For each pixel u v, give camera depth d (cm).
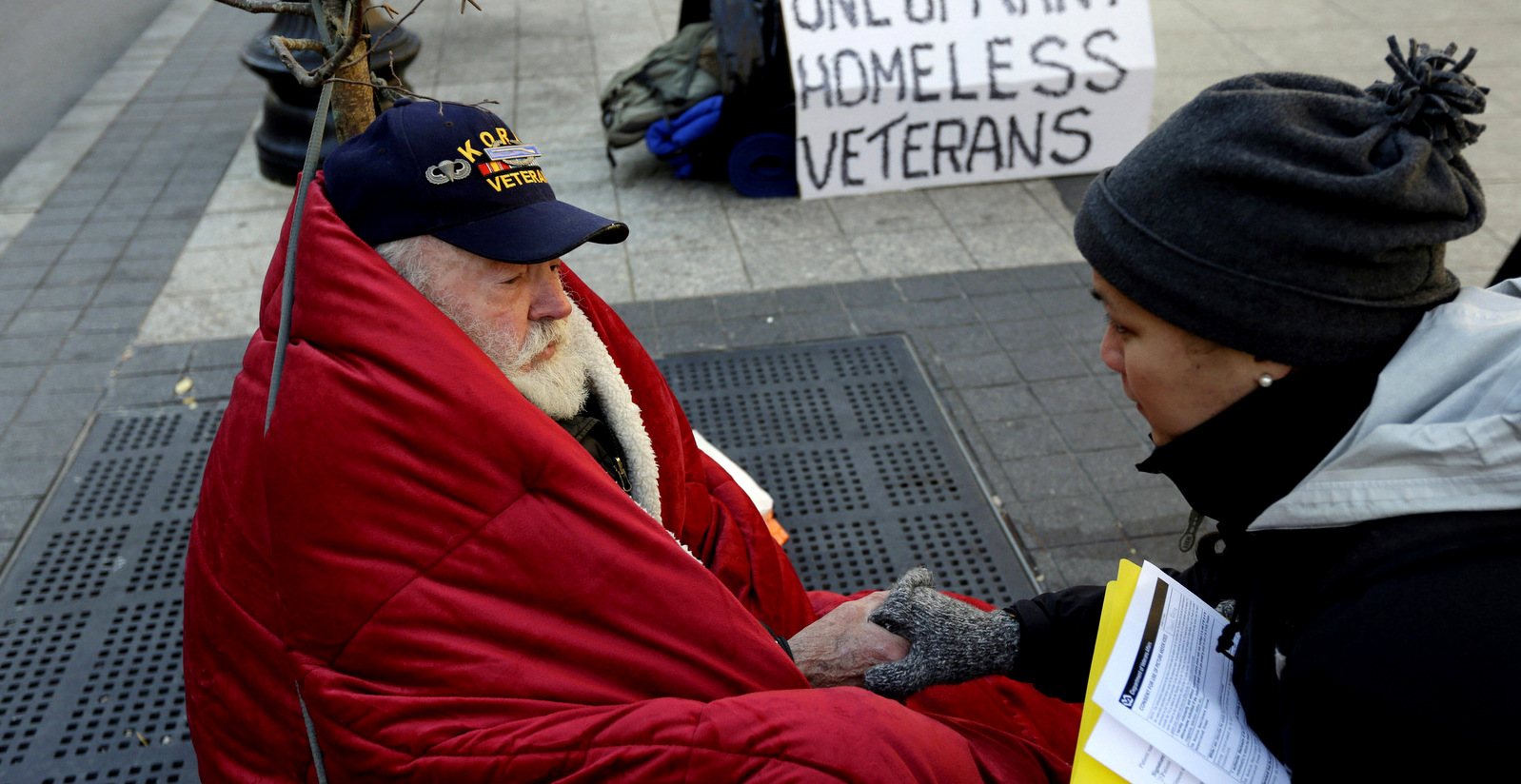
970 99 435
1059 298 369
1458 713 73
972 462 292
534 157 139
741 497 191
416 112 129
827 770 117
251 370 132
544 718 114
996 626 139
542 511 121
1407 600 77
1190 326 86
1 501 279
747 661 128
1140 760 99
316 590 115
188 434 306
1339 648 79
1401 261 81
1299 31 616
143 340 348
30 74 543
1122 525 270
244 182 464
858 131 433
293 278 126
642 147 491
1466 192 83
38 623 242
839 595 205
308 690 116
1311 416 89
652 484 162
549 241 129
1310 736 84
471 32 650
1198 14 650
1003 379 327
